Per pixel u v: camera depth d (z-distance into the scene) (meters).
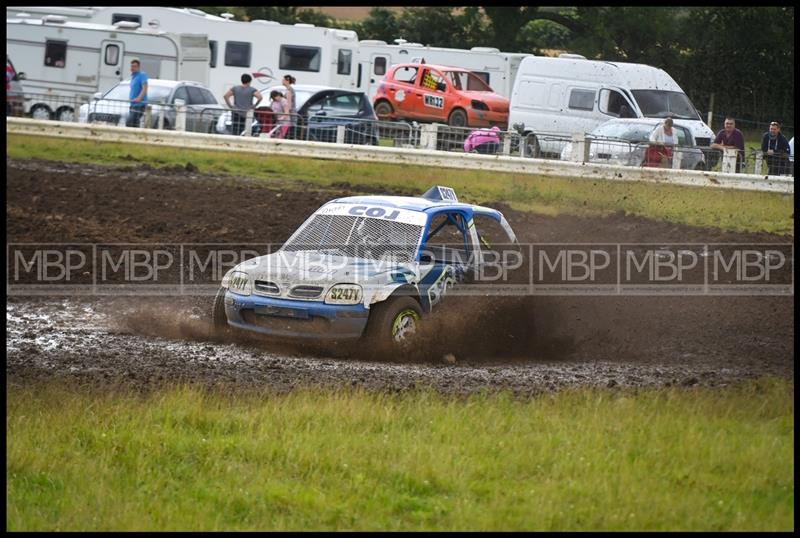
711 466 25.00
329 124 92.00
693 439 26.34
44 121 91.94
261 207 67.81
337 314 36.75
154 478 24.02
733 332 42.97
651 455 25.41
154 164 85.88
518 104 114.25
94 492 23.14
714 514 22.25
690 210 72.19
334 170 84.31
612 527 21.52
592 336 41.91
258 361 36.25
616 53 174.62
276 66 142.00
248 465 24.75
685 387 33.06
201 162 86.75
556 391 32.69
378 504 22.58
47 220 61.00
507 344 40.25
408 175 82.94
